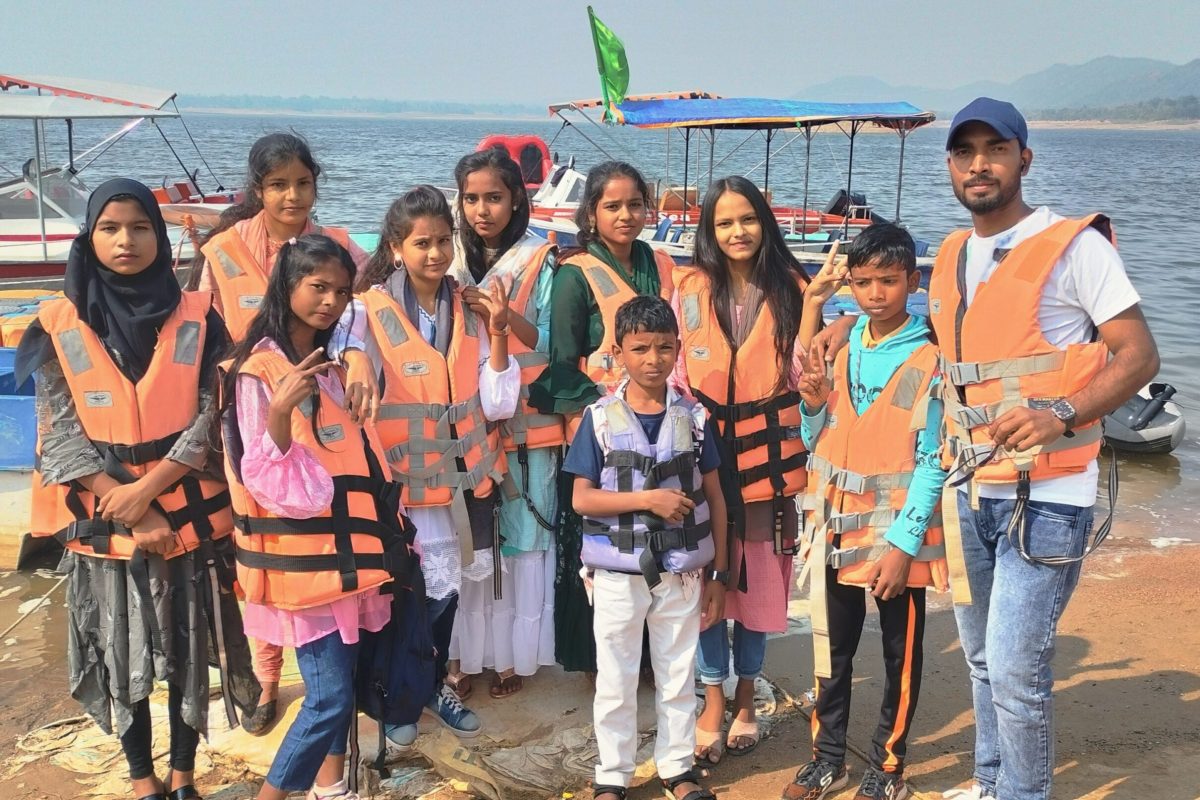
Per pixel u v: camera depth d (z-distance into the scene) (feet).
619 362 12.37
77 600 10.93
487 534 13.17
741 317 12.67
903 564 11.13
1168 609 17.99
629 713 11.63
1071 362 9.91
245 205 14.32
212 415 10.62
